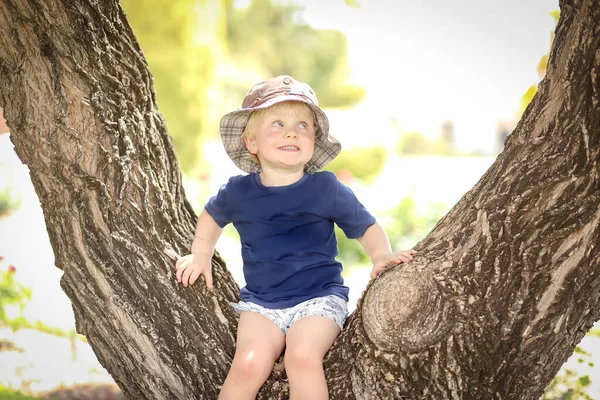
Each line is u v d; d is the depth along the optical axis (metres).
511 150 2.36
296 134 2.97
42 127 2.55
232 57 22.38
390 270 2.41
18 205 9.80
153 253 2.67
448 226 2.43
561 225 2.18
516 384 2.33
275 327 2.76
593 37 2.14
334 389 2.47
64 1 2.52
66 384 5.48
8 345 6.10
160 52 10.96
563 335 2.28
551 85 2.30
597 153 2.14
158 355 2.61
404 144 22.94
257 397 2.61
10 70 2.54
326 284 2.93
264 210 2.99
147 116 2.80
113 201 2.63
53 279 7.50
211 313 2.71
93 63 2.59
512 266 2.22
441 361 2.24
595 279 2.22
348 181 11.09
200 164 11.40
